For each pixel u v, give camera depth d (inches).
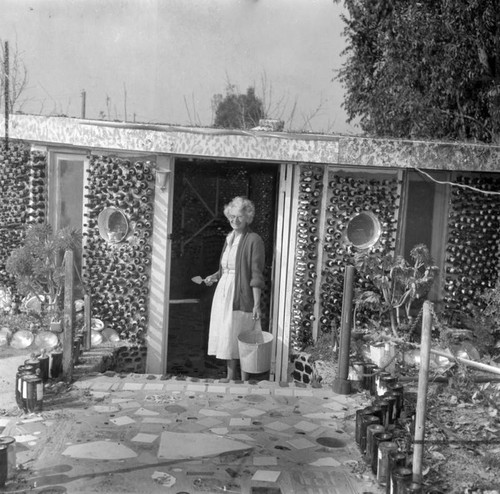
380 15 477.1
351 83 523.2
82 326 317.1
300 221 337.4
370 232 346.6
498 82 419.5
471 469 186.4
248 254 294.8
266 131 323.0
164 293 339.9
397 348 293.9
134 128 323.3
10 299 362.9
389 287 316.8
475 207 351.9
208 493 168.7
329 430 215.9
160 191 336.2
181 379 267.6
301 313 339.9
